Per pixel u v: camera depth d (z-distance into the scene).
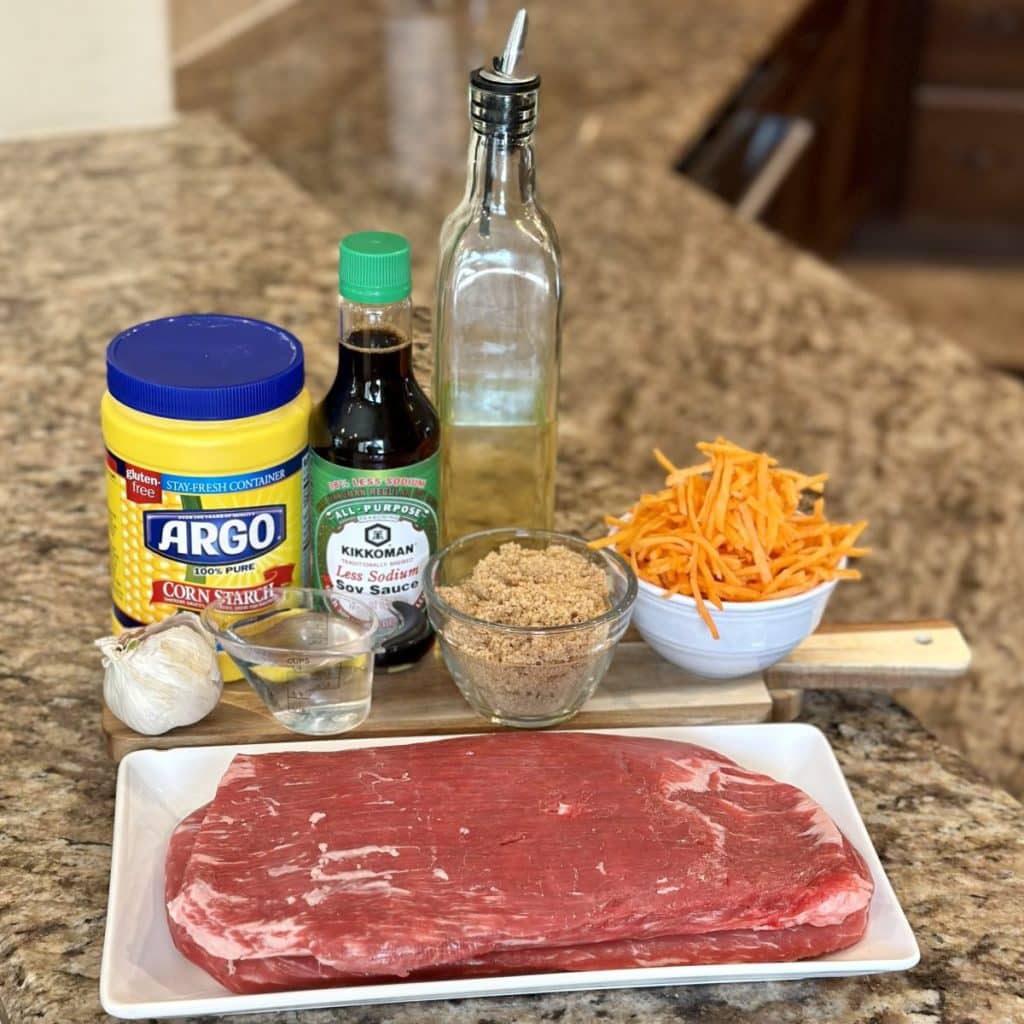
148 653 1.05
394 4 2.89
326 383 1.56
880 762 1.13
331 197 2.12
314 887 0.90
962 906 0.99
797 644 1.12
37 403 1.54
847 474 1.78
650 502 1.12
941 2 4.39
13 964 0.92
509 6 2.91
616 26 2.79
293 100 2.45
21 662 1.18
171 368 1.03
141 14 2.13
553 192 2.23
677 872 0.91
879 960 0.90
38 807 1.04
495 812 0.96
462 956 0.87
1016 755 1.55
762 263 2.15
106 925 0.91
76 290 1.76
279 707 1.08
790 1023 0.89
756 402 1.87
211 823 0.94
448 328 1.13
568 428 1.58
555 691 1.06
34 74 2.11
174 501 1.03
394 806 0.96
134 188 2.03
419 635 1.14
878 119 4.48
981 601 1.66
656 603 1.10
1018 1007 0.91
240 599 1.07
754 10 2.91
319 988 0.87
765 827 0.96
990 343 4.41
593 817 0.95
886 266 4.75
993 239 4.79
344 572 1.10
